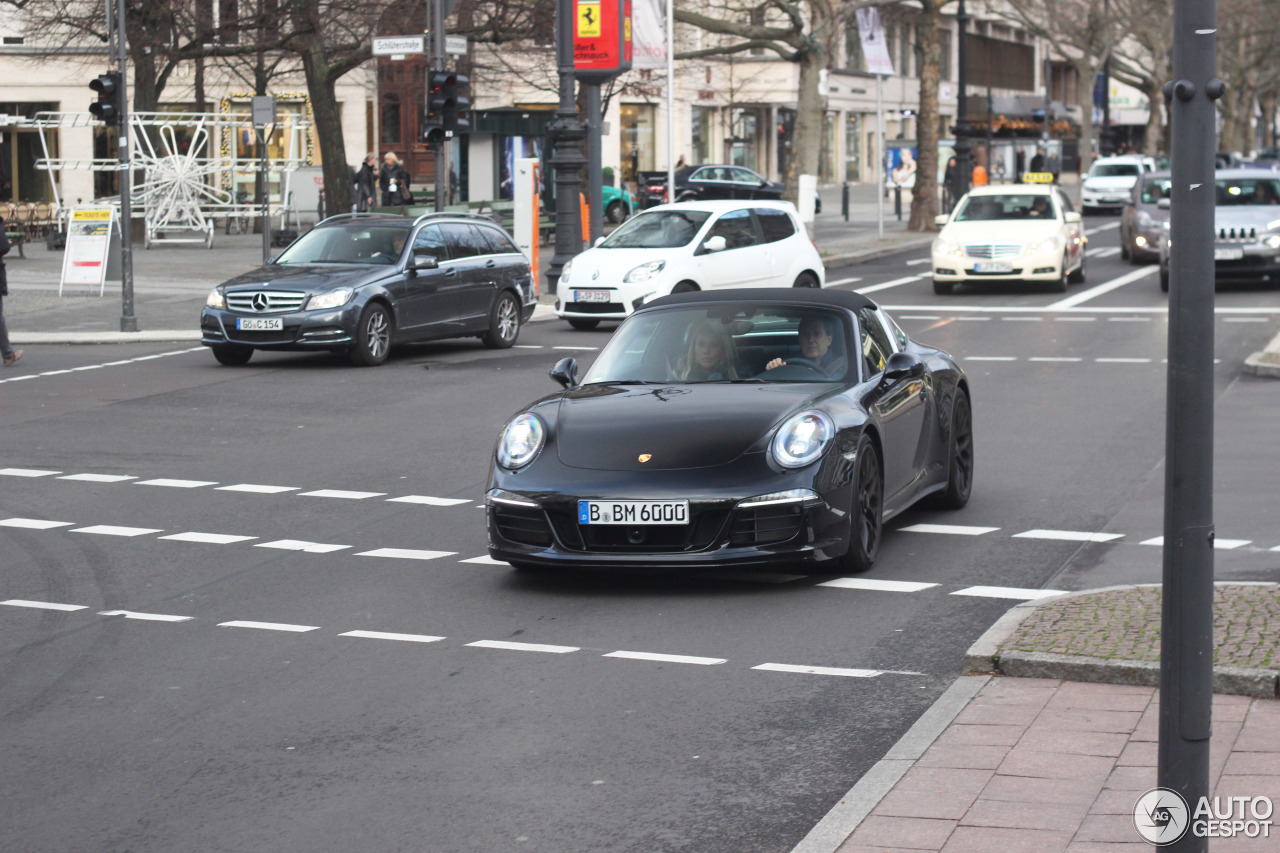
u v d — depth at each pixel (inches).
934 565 417.1
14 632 364.5
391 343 921.5
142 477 570.6
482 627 362.0
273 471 580.7
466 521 489.7
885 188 3853.3
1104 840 220.7
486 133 2544.3
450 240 982.4
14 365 932.6
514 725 289.3
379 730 287.6
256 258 1795.0
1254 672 281.7
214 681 322.0
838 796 249.4
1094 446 608.7
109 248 1347.2
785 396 410.6
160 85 2063.2
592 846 230.4
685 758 269.0
